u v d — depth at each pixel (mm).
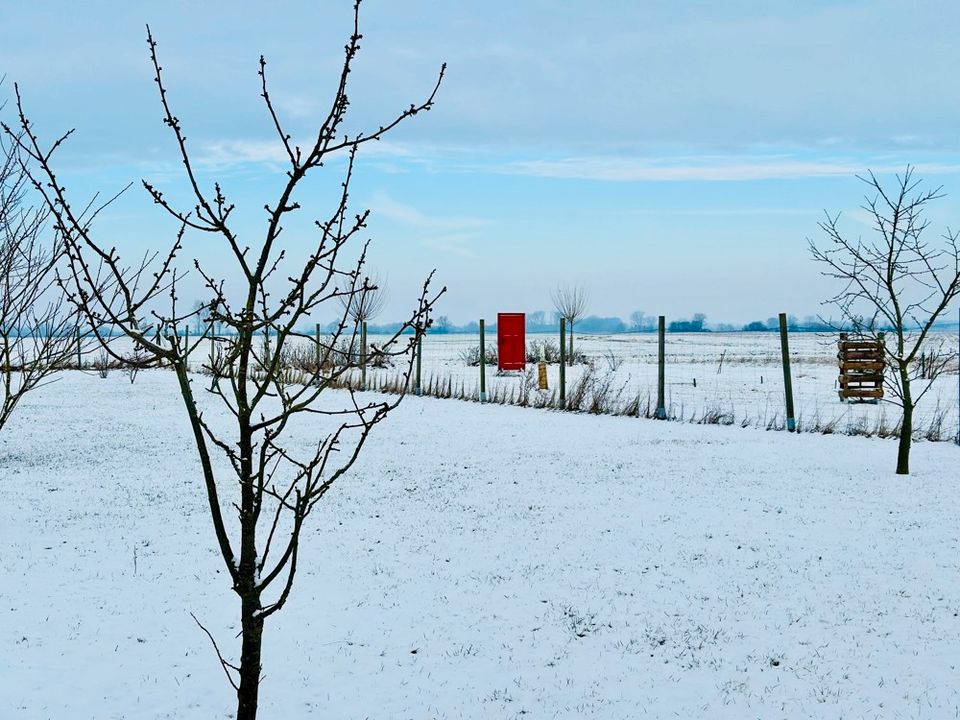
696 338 98750
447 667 5336
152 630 5875
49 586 6730
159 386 25484
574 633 5832
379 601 6488
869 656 5227
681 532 8008
